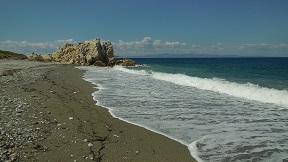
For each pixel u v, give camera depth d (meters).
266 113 13.23
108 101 16.19
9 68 37.53
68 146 7.98
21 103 13.55
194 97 18.08
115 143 8.67
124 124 11.05
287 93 16.98
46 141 8.23
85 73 39.88
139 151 8.05
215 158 7.63
